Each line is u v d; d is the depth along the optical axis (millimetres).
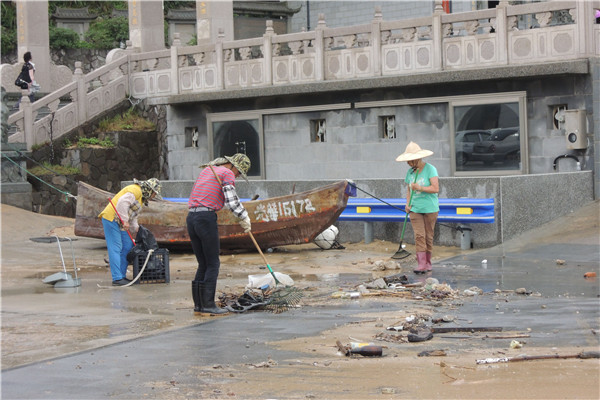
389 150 20156
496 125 18547
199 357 7391
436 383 6344
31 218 20469
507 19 18156
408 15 35812
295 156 21844
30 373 6918
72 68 45688
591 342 7586
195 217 9602
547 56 17656
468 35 18688
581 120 17359
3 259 15648
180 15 46406
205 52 23609
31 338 8414
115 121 25734
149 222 15992
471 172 18953
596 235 14719
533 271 12258
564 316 8805
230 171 9781
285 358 7297
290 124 21891
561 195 16531
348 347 7539
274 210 15125
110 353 7609
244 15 40375
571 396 5875
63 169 23984
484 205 14625
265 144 22422
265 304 9883
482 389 6129
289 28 41438
